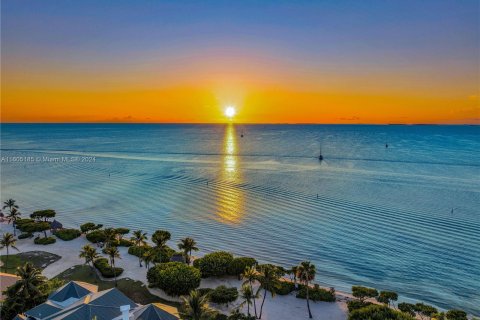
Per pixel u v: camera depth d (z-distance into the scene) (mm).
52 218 91812
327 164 181750
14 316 41688
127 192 121062
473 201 105000
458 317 42938
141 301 49500
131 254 66500
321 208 99562
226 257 58250
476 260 65312
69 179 145500
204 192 120125
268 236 78375
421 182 133500
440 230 80875
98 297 41719
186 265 54125
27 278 44000
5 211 98438
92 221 89938
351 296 52906
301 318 46906
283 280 57031
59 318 37688
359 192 117875
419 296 53906
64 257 64625
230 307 48844
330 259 66625
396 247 71625
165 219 91312
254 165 180250
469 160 190500
